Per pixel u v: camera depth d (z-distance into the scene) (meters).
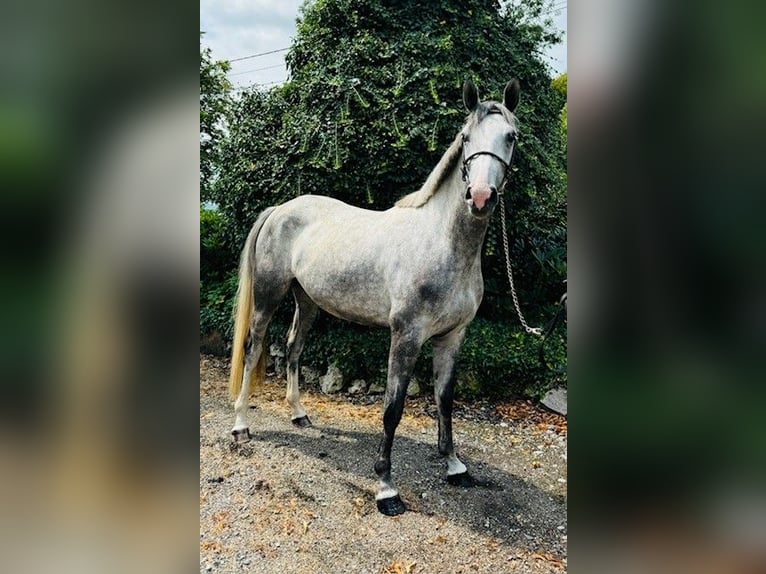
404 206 2.46
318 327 4.19
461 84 3.72
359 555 1.99
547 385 3.51
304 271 2.73
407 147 3.71
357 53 3.85
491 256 4.28
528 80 4.20
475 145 1.95
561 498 2.43
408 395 3.61
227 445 2.85
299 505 2.29
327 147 3.77
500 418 3.33
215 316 4.70
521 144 3.82
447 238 2.21
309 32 4.28
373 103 3.78
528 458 2.83
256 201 4.32
